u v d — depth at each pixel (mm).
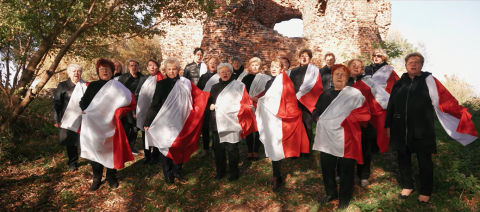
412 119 3469
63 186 4426
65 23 6113
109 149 4031
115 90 4141
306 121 5168
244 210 3754
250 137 5160
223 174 4531
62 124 4680
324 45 12070
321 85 5129
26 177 4703
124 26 6996
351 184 3512
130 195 4156
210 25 11641
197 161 5234
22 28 5492
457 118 3475
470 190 3648
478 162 4352
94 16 6539
